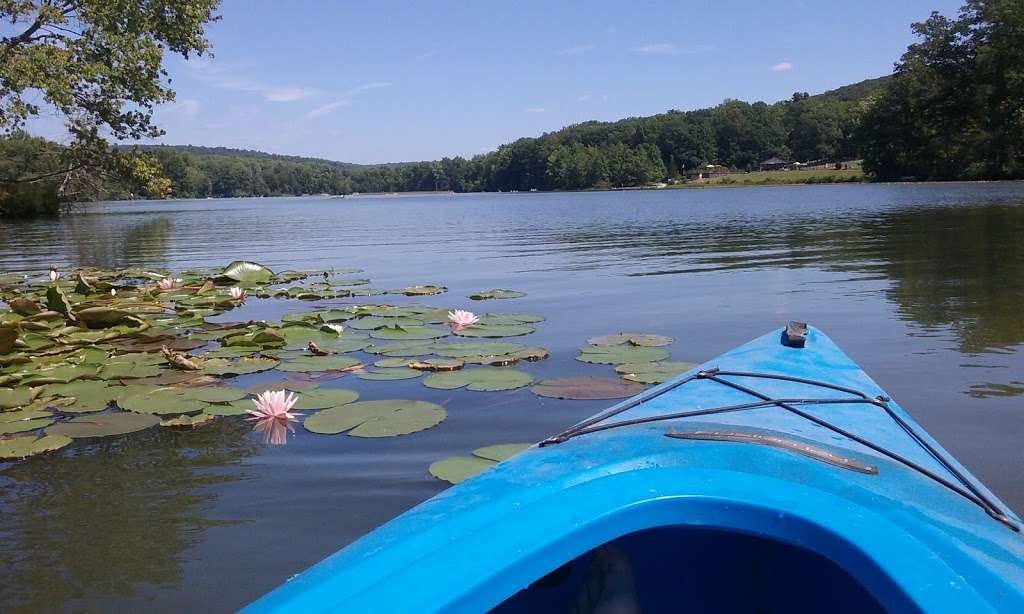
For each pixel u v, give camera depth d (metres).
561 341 6.13
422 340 6.16
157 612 2.44
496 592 1.29
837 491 1.56
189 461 3.70
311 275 11.22
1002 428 3.94
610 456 1.79
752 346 3.53
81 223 31.62
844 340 5.98
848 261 11.21
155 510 3.16
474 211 41.56
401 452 3.74
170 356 5.28
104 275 11.22
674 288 9.05
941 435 3.87
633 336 6.09
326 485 3.38
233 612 2.44
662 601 1.91
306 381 5.04
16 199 35.38
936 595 1.21
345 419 4.21
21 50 17.78
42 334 5.99
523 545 1.35
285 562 2.74
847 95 168.25
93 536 2.95
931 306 7.32
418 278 10.77
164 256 15.55
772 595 1.92
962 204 26.17
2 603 2.49
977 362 5.22
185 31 20.56
